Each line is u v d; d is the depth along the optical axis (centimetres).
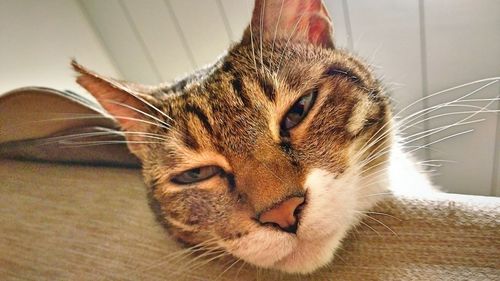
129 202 17
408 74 28
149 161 18
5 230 16
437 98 28
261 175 15
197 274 15
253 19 19
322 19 19
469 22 26
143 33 32
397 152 19
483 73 27
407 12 27
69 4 31
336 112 17
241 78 17
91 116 19
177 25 32
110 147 19
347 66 18
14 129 18
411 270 13
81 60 31
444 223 13
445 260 13
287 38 18
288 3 19
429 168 26
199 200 17
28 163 18
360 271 14
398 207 14
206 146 17
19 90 18
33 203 17
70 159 19
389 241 14
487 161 29
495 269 12
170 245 16
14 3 28
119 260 15
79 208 17
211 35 31
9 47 27
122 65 34
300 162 15
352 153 17
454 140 28
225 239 16
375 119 18
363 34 28
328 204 15
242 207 15
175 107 18
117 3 31
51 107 18
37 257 16
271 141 16
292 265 15
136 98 19
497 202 13
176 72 34
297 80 17
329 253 15
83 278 15
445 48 27
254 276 15
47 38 29
